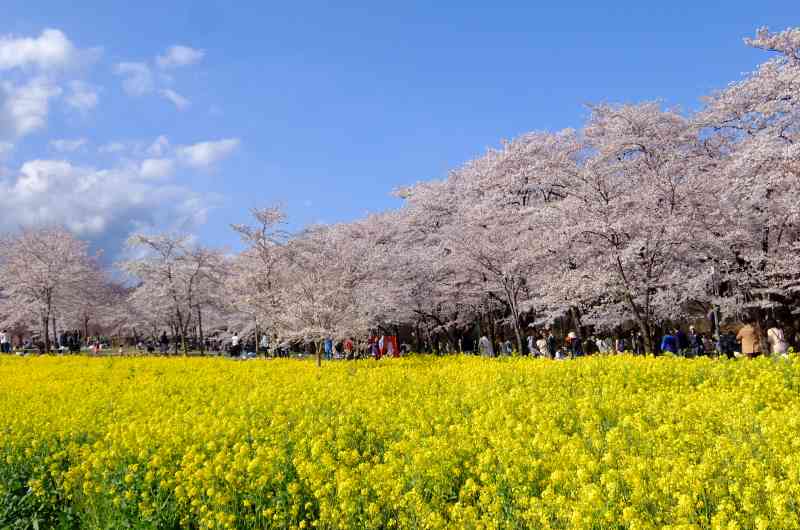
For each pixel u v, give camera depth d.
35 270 37.03
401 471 5.93
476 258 26.09
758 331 20.64
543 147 31.17
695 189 20.20
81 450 7.46
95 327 61.47
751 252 20.88
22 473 7.28
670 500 4.85
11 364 21.59
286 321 24.55
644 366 11.95
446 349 37.78
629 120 24.39
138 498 6.17
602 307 23.56
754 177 18.98
